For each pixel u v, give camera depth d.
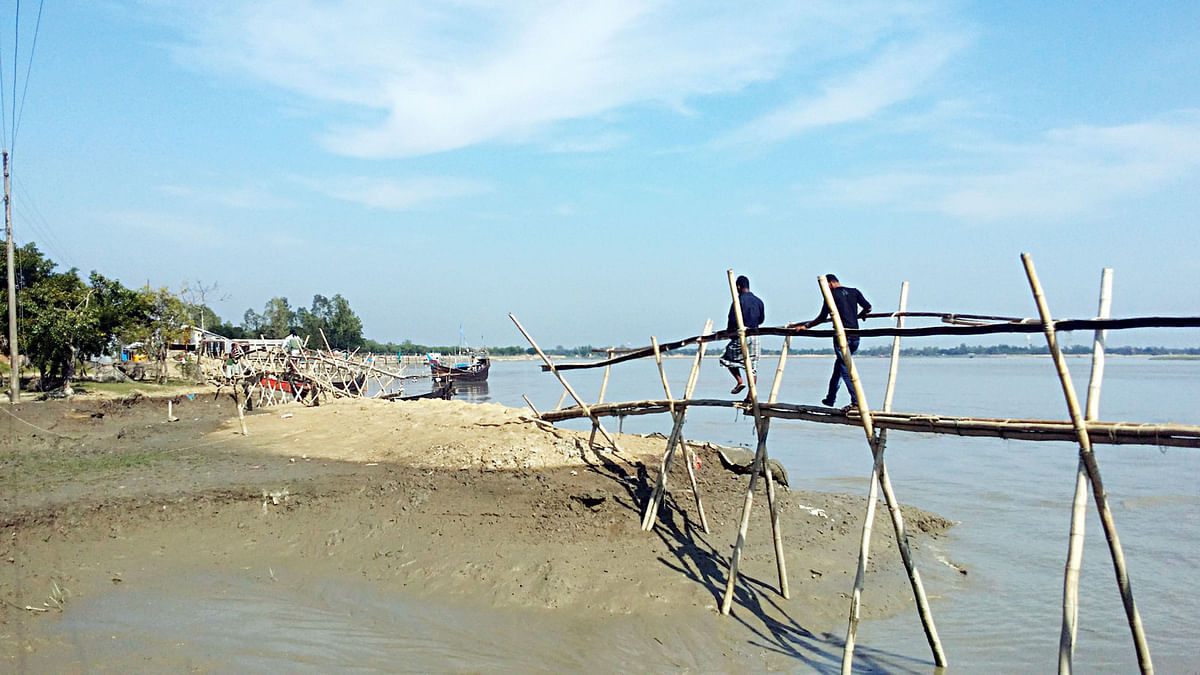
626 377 82.50
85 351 36.69
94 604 9.51
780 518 13.27
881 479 8.62
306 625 9.26
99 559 10.96
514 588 10.35
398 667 8.29
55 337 33.34
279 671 8.02
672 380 72.19
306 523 12.23
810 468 20.38
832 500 14.91
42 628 8.66
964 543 13.17
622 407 13.55
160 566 10.90
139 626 8.94
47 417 26.06
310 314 113.50
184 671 7.86
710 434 28.42
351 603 9.98
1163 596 10.77
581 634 9.32
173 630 8.89
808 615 10.12
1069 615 6.56
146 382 43.94
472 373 68.25
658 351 12.73
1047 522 14.52
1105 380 66.81
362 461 15.15
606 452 14.38
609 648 9.00
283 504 12.83
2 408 27.84
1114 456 22.62
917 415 8.23
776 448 24.33
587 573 10.70
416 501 12.55
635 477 13.62
